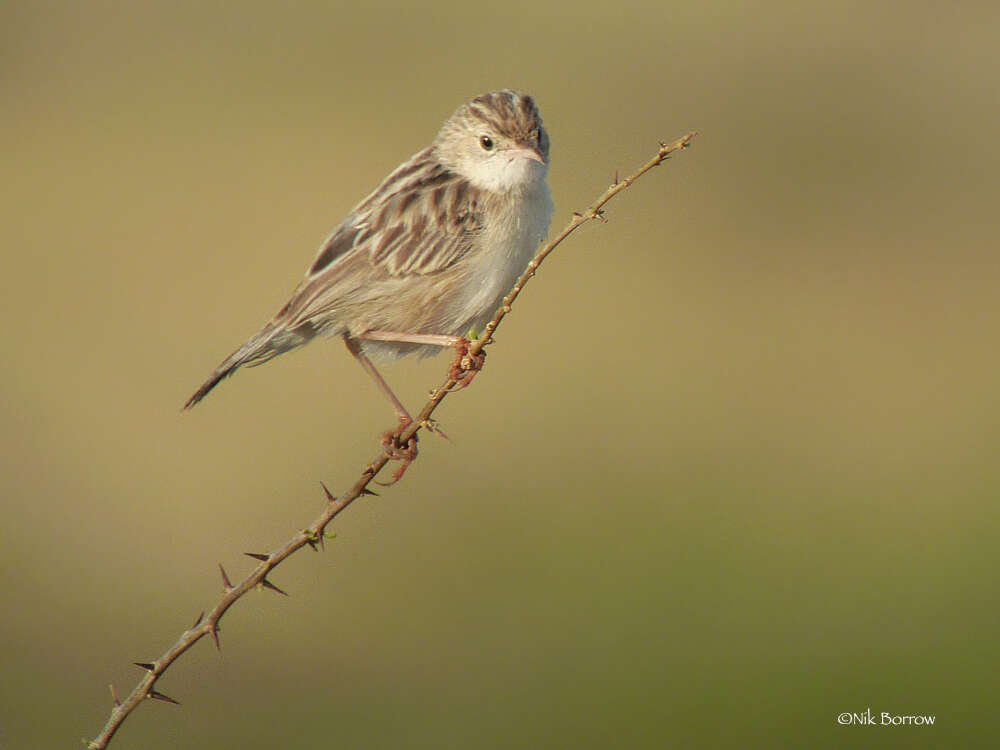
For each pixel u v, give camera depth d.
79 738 10.14
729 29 19.94
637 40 19.58
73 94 18.72
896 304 15.31
